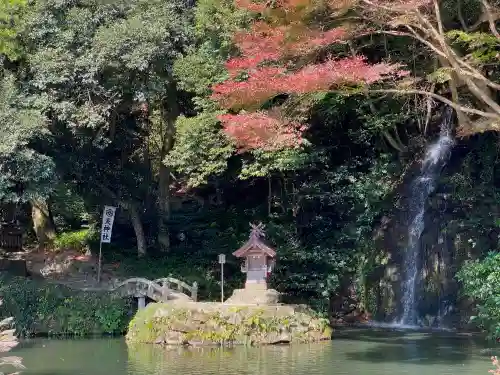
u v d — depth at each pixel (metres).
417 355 14.32
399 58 19.39
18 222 28.80
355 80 13.70
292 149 19.06
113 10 19.72
